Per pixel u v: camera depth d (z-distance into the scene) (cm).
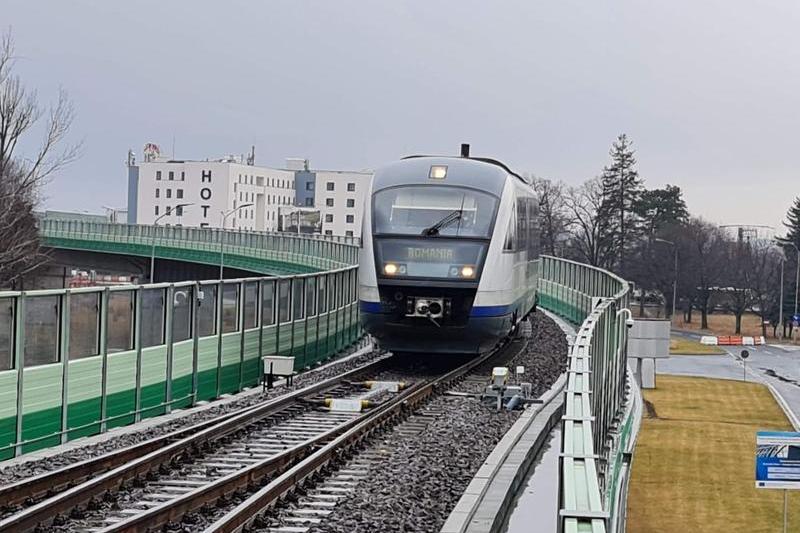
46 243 10669
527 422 2081
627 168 14500
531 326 4234
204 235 9731
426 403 2445
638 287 14125
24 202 7400
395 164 3062
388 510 1409
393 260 2852
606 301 2384
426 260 2844
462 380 2845
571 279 4909
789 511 3741
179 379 2489
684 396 7381
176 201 17525
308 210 16500
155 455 1658
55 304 2008
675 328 14288
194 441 1822
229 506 1464
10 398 1881
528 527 1388
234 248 9338
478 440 1934
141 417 2319
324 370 3288
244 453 1858
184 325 2522
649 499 3916
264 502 1405
